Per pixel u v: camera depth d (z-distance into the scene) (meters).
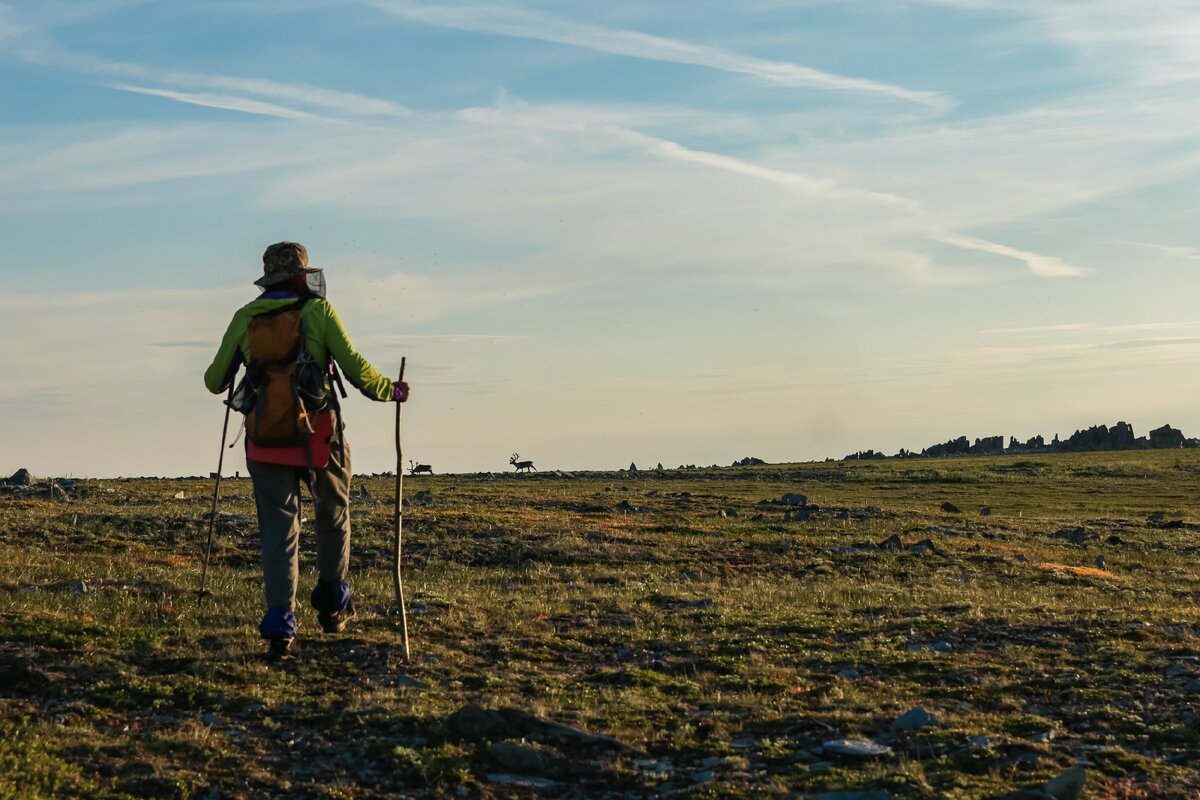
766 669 10.47
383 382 9.72
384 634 10.97
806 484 78.62
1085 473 90.38
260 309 9.43
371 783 7.23
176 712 8.48
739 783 7.30
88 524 25.78
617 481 79.00
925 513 45.25
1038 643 12.00
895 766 7.59
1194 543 36.44
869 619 13.97
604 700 9.20
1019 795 6.79
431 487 59.34
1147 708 9.19
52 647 9.73
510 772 7.49
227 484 50.41
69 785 6.96
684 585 20.23
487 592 16.31
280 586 9.72
